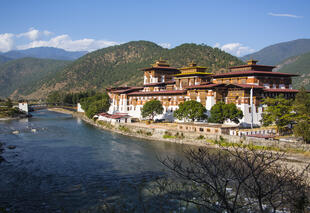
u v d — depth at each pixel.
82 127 137.75
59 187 49.88
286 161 58.81
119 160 68.62
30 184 51.53
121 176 55.56
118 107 168.12
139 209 39.81
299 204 22.58
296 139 74.94
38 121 167.12
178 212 36.28
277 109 83.56
